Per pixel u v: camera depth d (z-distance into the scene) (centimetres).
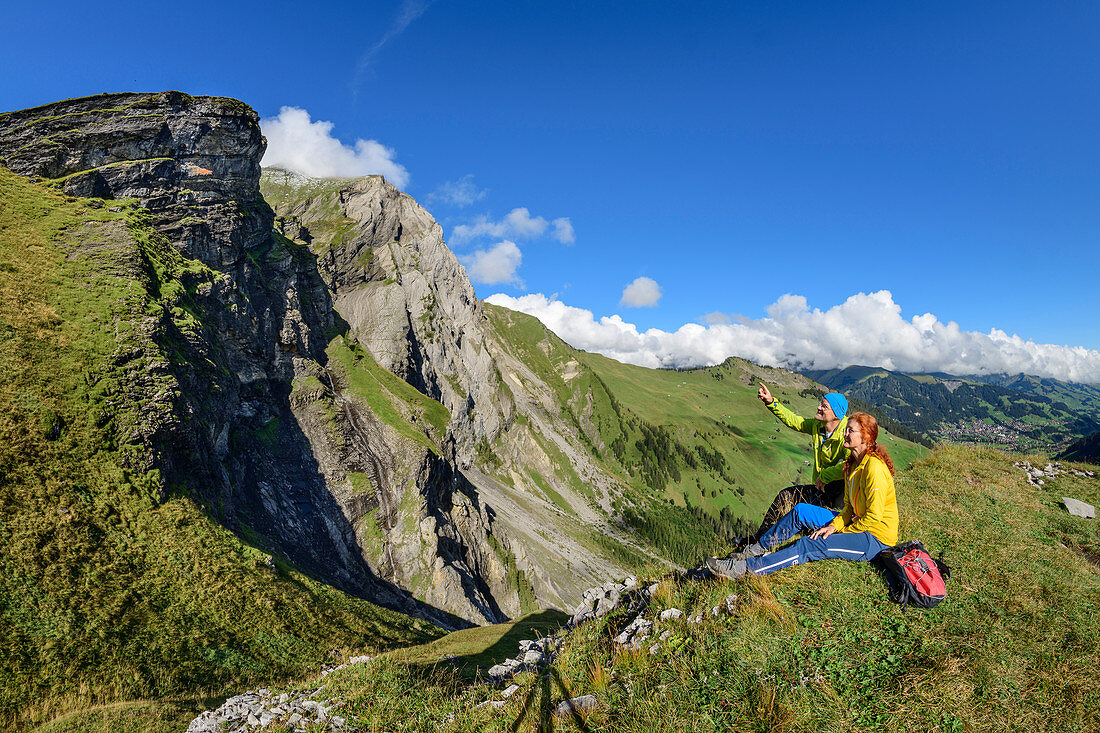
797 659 636
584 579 15762
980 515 1240
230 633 3775
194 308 7538
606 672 726
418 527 10331
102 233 6725
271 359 10812
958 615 707
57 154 7781
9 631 2780
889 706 558
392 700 921
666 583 930
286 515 8600
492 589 11781
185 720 1897
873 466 797
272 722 949
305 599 4834
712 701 594
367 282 18625
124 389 4991
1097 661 627
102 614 3250
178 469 5209
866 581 756
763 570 816
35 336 4772
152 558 4022
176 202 8912
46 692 2556
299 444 10369
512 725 688
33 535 3431
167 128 8981
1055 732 525
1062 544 1163
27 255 5666
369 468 11019
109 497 4194
